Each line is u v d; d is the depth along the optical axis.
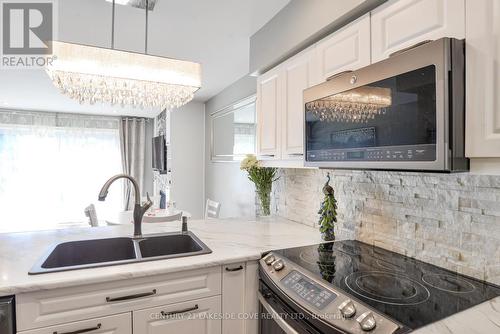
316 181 2.09
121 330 1.25
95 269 1.25
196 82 1.87
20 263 1.32
